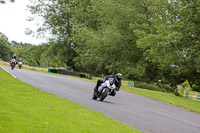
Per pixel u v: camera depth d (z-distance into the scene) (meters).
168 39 126.88
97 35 197.12
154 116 46.12
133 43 183.12
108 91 58.06
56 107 38.72
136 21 177.25
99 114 38.09
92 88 87.06
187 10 118.88
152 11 160.38
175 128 37.50
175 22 129.75
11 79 75.31
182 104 81.19
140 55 182.88
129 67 172.62
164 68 156.12
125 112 45.59
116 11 178.62
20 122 26.19
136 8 177.50
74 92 67.88
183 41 123.88
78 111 37.88
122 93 87.38
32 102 40.03
